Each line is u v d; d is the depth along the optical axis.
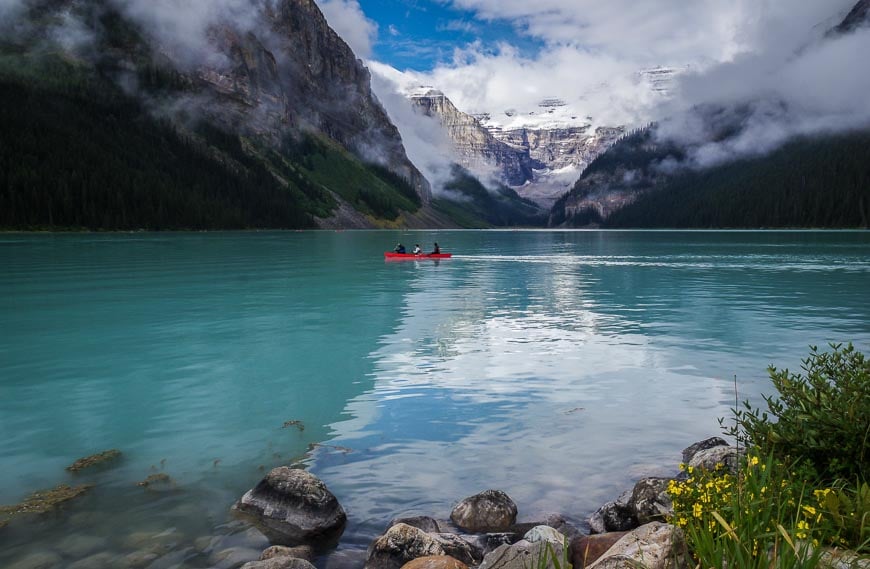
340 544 6.34
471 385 12.34
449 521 6.83
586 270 42.53
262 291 28.52
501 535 6.30
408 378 12.94
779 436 5.84
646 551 4.55
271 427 9.81
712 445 8.27
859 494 4.54
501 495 7.01
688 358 14.60
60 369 13.61
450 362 14.37
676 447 8.88
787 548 3.64
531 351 15.55
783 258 53.69
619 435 9.40
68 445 8.95
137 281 31.91
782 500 4.72
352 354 15.23
